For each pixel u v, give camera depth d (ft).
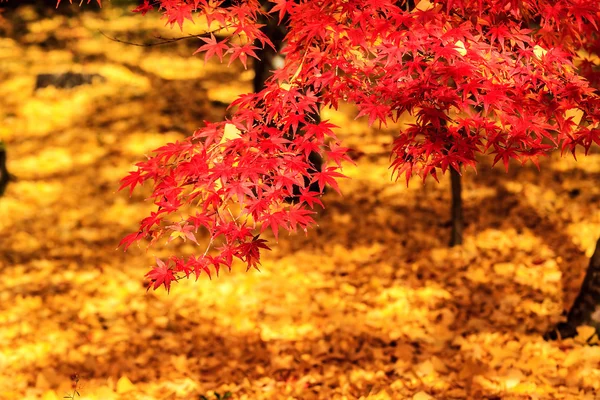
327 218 36.83
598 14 14.37
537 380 23.38
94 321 28.91
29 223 36.52
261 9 16.20
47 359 26.40
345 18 14.42
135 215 37.37
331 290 30.94
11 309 29.73
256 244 14.16
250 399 23.31
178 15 15.28
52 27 57.47
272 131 14.05
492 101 13.30
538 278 31.17
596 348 24.86
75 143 43.55
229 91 49.52
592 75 16.12
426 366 24.14
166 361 26.18
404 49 13.92
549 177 39.42
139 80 50.67
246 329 28.14
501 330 27.45
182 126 45.44
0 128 44.86
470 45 14.03
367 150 42.68
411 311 29.12
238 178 13.75
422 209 37.65
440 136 14.02
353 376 24.44
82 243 34.99
